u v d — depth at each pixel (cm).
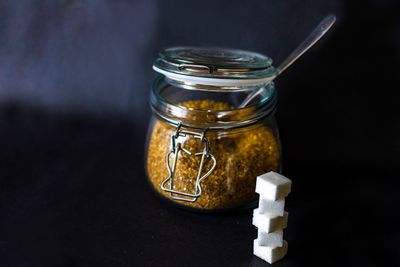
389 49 49
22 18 56
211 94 45
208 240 40
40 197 45
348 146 51
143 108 56
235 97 45
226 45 52
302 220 43
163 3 53
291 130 52
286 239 41
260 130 43
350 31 49
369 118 50
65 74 57
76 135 56
